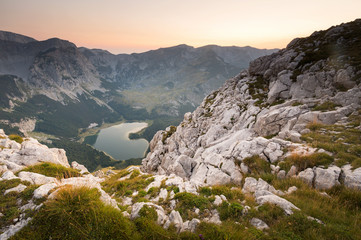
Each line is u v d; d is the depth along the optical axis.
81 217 6.44
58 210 6.44
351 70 29.70
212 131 40.25
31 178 11.44
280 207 8.29
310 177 11.62
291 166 13.27
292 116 24.33
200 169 18.88
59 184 8.72
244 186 12.59
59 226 6.24
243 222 7.66
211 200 9.78
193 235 6.64
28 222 6.60
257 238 6.53
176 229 7.12
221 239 6.37
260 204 9.02
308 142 16.25
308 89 34.28
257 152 16.22
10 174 11.59
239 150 17.08
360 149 12.73
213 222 7.73
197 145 43.00
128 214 7.84
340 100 24.11
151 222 6.97
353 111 20.38
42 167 16.38
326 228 6.89
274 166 14.22
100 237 6.03
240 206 8.66
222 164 16.52
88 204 6.74
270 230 6.95
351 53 36.38
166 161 41.72
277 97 38.25
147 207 7.93
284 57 47.53
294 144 15.74
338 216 8.04
